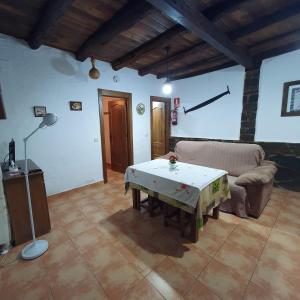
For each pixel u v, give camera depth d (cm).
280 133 319
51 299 134
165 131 502
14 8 186
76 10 192
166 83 370
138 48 288
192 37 254
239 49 274
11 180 183
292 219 231
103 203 286
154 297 133
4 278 152
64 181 317
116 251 180
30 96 266
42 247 183
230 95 371
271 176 240
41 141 283
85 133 335
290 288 138
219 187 208
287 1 184
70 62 301
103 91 351
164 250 181
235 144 309
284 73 303
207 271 155
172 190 194
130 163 433
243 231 208
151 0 150
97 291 139
